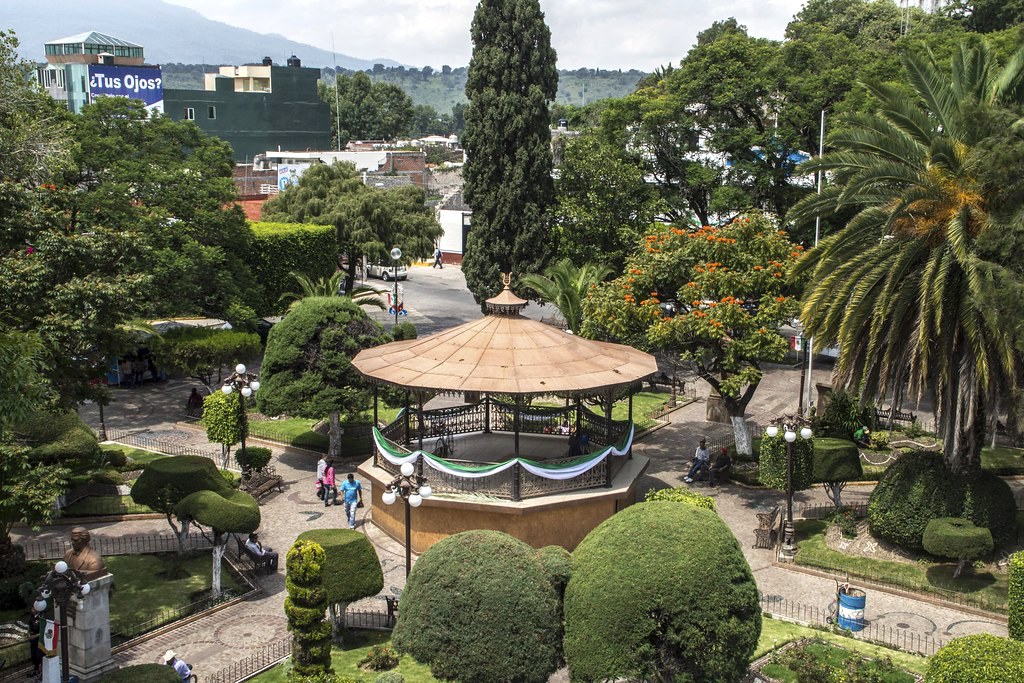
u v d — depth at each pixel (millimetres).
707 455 35219
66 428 29516
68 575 19031
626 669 17078
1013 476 34781
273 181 102688
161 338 40469
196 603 25016
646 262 35969
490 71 53281
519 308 30344
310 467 37000
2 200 25266
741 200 49812
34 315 24688
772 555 28641
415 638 17531
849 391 27344
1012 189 23969
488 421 34625
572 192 54531
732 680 17703
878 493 27922
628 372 29312
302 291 56312
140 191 44031
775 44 52562
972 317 24297
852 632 23250
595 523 28859
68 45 136250
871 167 25609
